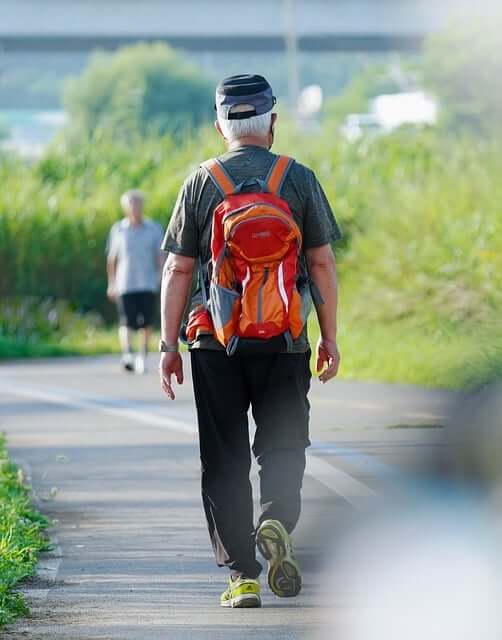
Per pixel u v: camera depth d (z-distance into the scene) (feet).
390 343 208.33
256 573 73.82
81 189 332.60
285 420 72.69
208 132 362.33
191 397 182.09
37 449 136.56
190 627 69.41
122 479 117.29
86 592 77.61
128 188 334.44
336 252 269.44
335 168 327.06
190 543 90.89
